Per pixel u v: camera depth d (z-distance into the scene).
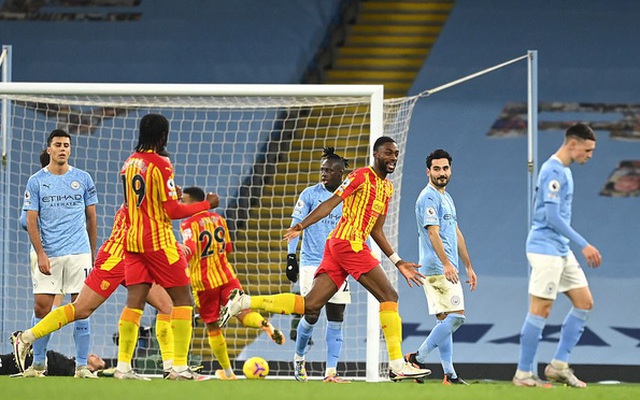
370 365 34.75
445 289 31.95
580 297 26.56
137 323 28.48
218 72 61.00
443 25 62.66
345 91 35.84
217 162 56.03
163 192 27.08
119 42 61.97
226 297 32.16
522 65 60.69
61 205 31.91
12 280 49.47
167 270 27.80
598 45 61.38
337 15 62.81
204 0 63.53
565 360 26.95
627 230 56.19
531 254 26.14
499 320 51.81
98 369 35.94
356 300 48.47
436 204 31.88
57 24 62.47
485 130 58.78
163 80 60.81
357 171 28.56
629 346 50.22
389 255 29.39
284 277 50.59
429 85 60.44
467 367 49.06
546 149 58.03
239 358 46.59
